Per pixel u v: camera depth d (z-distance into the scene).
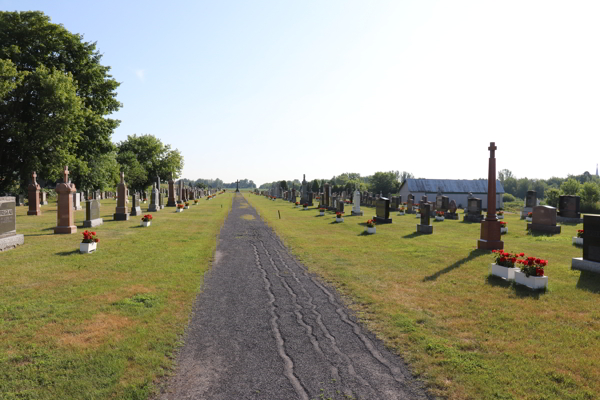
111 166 46.19
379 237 18.92
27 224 21.73
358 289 9.40
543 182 122.81
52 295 8.45
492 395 4.60
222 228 22.88
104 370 5.17
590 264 10.66
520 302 8.12
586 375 5.02
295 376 5.18
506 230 20.95
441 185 62.41
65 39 31.41
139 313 7.45
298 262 12.97
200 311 7.86
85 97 33.94
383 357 5.74
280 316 7.59
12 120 27.02
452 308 7.83
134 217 28.02
